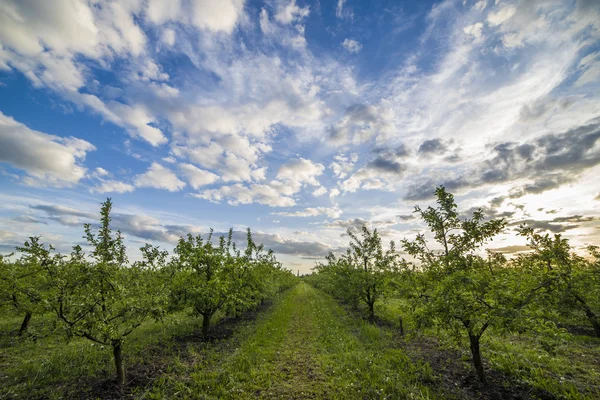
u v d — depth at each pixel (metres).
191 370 8.31
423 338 11.91
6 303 10.54
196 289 11.79
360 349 10.66
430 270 8.49
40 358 8.91
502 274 7.27
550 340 6.73
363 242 19.25
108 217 8.19
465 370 8.08
